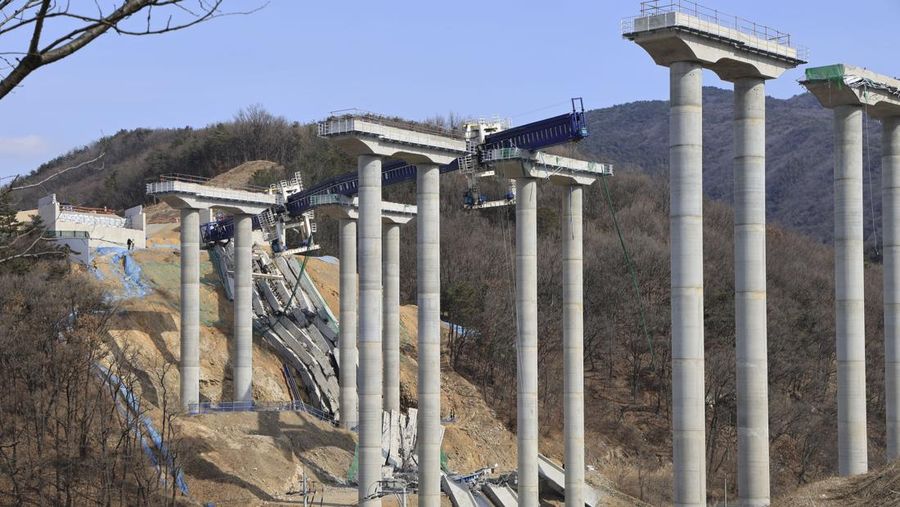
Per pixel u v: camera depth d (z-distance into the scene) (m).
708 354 109.00
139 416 67.75
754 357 44.97
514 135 65.00
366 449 61.28
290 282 98.12
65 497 60.75
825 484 45.03
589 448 100.25
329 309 101.19
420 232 64.50
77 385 66.56
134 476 64.38
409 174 79.62
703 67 45.62
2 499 59.28
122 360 72.31
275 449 74.31
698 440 44.12
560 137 62.41
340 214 85.06
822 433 102.94
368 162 62.84
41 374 66.44
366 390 61.56
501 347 111.56
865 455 51.06
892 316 53.50
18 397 66.69
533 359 63.78
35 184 11.99
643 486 91.50
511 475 74.81
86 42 9.92
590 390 111.69
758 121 46.59
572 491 65.81
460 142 65.62
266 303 95.81
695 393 44.19
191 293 80.50
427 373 63.19
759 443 44.69
